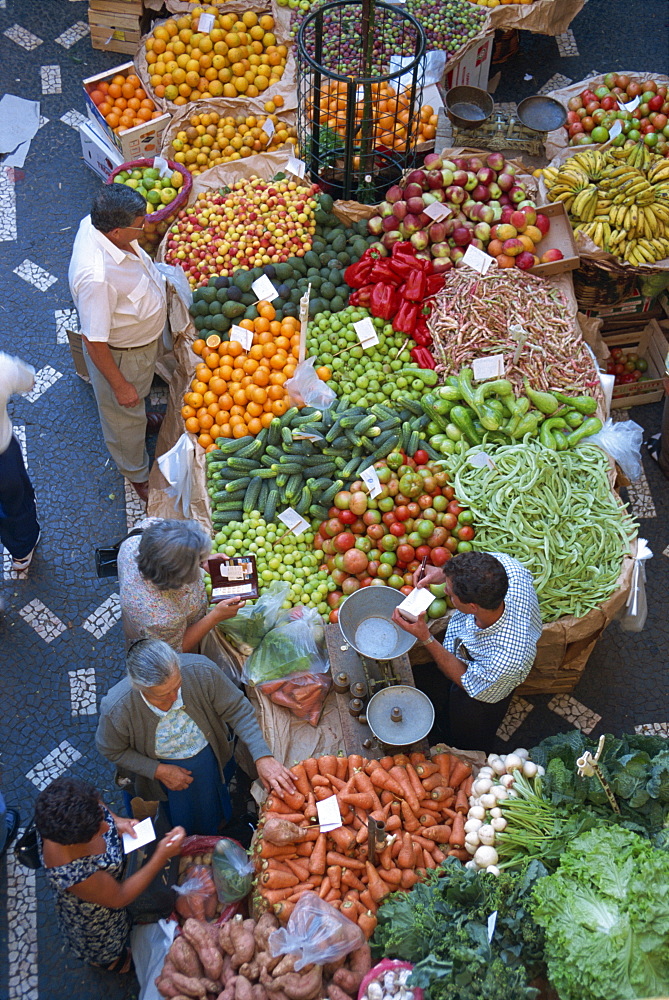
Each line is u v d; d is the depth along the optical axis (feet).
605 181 17.69
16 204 20.92
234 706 11.78
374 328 16.81
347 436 15.31
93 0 22.17
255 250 17.46
